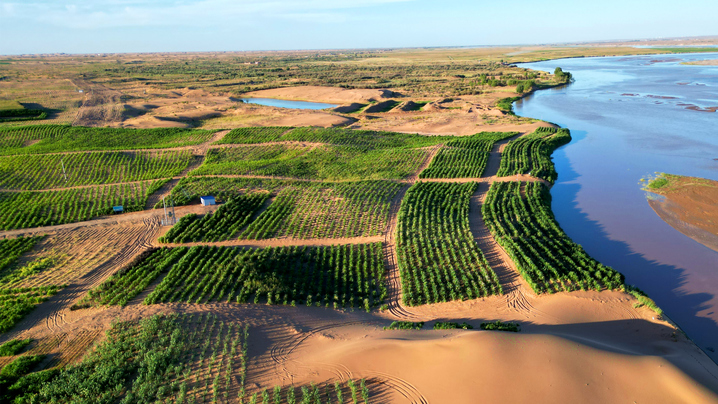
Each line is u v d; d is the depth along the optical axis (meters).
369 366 29.78
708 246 54.66
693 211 64.75
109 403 27.56
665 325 36.84
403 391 27.36
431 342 31.23
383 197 70.50
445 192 71.62
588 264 47.16
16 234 59.09
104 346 33.25
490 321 38.47
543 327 36.72
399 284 45.94
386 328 36.75
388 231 58.50
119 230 60.38
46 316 39.72
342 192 72.75
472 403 25.73
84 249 54.84
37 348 34.19
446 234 55.28
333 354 31.50
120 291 43.34
